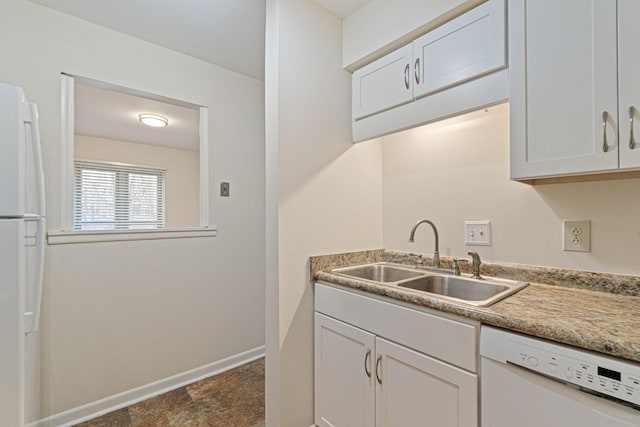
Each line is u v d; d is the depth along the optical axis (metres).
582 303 1.01
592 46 0.91
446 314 1.02
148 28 1.85
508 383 0.86
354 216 1.79
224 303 2.34
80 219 4.27
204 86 2.24
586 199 1.18
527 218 1.33
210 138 2.27
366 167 1.86
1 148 1.15
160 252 2.04
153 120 3.52
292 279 1.52
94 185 4.40
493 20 1.15
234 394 1.98
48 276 1.63
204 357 2.22
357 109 1.73
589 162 0.91
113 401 1.83
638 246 1.07
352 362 1.36
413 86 1.43
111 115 3.40
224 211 2.35
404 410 1.14
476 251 1.49
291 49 1.52
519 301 1.03
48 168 1.63
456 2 1.23
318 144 1.63
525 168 1.03
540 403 0.79
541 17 1.01
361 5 1.63
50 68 1.64
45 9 1.64
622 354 0.68
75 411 1.70
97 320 1.79
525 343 0.82
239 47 2.07
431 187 1.69
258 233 2.54
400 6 1.44
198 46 2.05
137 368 1.93
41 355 1.60
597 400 0.71
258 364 2.40
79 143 4.27
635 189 1.08
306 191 1.58
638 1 0.83
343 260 1.71
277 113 1.48
